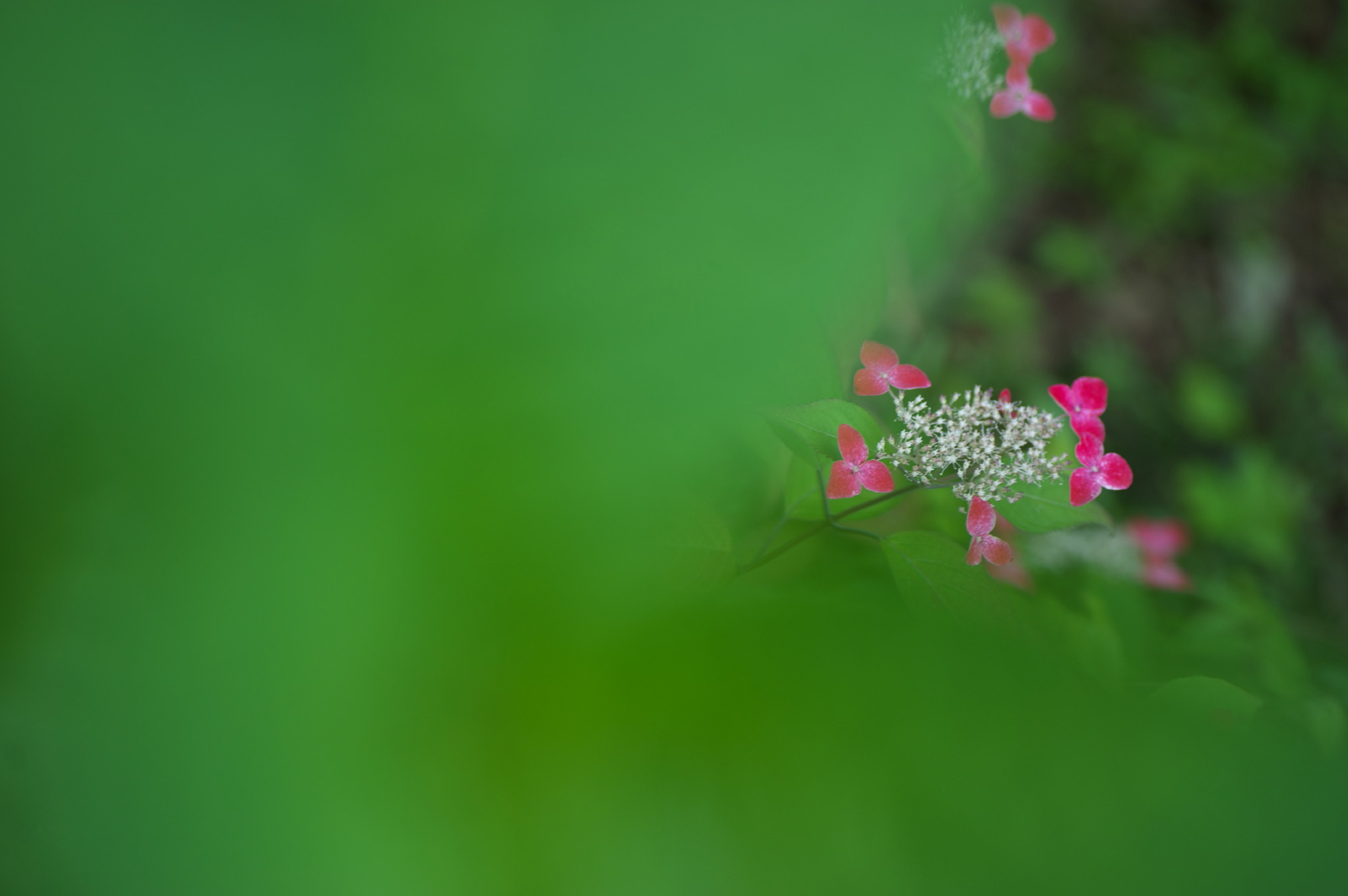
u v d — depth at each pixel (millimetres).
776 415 955
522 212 297
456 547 328
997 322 2438
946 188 1220
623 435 307
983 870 395
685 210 289
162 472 303
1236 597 1868
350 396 310
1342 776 488
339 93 299
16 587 298
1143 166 3035
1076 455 984
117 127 288
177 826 305
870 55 291
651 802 374
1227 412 2717
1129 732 454
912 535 969
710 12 296
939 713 420
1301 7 3600
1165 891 424
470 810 345
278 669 317
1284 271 3121
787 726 400
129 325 295
